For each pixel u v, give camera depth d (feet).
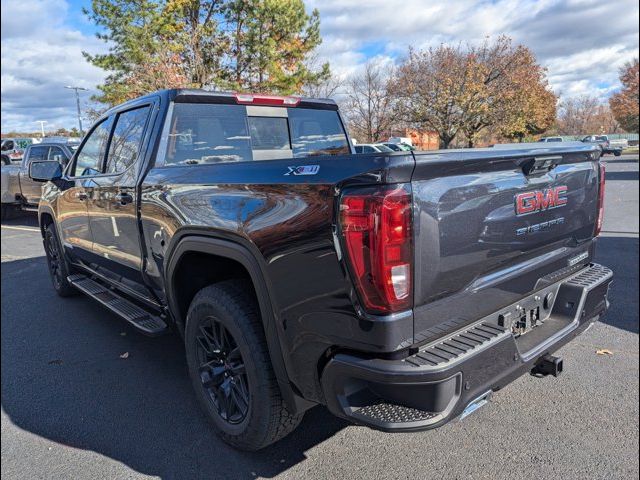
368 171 6.15
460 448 9.14
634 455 8.76
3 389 11.90
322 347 6.93
